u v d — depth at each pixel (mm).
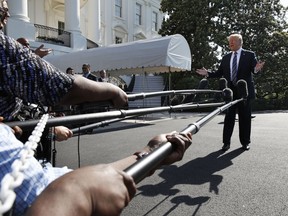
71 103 1211
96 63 14031
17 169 630
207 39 23922
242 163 5133
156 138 1396
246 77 5922
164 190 3920
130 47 13352
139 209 3352
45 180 981
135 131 9555
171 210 3324
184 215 3197
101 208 684
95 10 24406
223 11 24609
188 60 14242
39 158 1906
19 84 1056
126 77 23969
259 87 25719
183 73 23875
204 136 7887
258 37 25406
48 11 23078
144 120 13172
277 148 6250
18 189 875
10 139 980
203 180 4289
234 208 3350
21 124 1304
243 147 6168
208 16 24625
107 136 8516
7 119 1242
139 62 13000
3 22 1459
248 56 5898
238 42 5977
